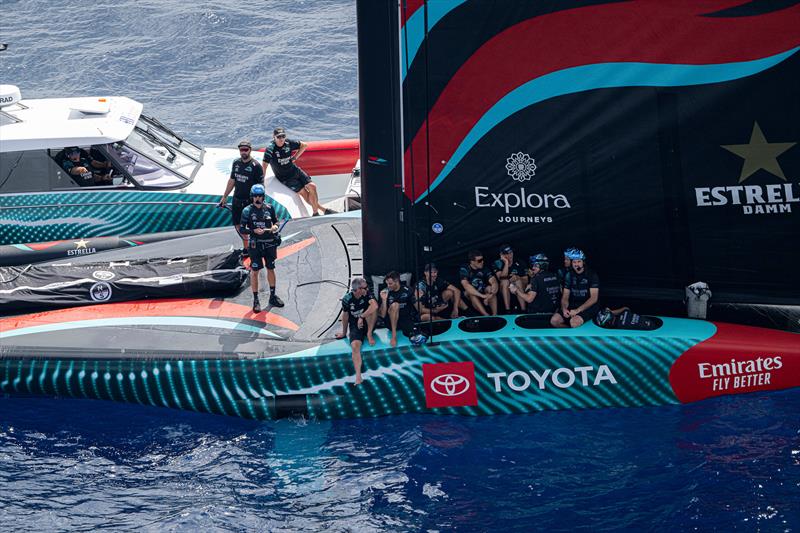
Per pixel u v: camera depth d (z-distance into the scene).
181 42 95.75
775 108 39.16
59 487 35.91
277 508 34.47
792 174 39.78
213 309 45.22
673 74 39.19
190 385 40.78
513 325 41.81
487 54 39.47
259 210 43.12
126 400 41.44
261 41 96.38
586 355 40.25
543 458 37.16
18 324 44.09
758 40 38.50
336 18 102.44
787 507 33.22
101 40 97.00
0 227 54.34
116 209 55.41
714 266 41.28
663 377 40.38
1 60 91.81
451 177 41.22
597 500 34.28
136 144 57.34
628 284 42.16
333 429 39.88
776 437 37.62
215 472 36.88
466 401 40.47
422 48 39.50
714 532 32.12
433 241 42.12
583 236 41.75
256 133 77.69
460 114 40.28
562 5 38.78
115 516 34.09
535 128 40.44
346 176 64.25
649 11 38.53
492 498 34.72
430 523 33.38
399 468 36.81
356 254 49.84
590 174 40.88
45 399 41.88
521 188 41.22
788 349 40.56
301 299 45.75
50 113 56.97
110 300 46.19
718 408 40.09
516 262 42.47
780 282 40.97
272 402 40.53
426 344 40.53
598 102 39.84
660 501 34.00
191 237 53.81
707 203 40.53
